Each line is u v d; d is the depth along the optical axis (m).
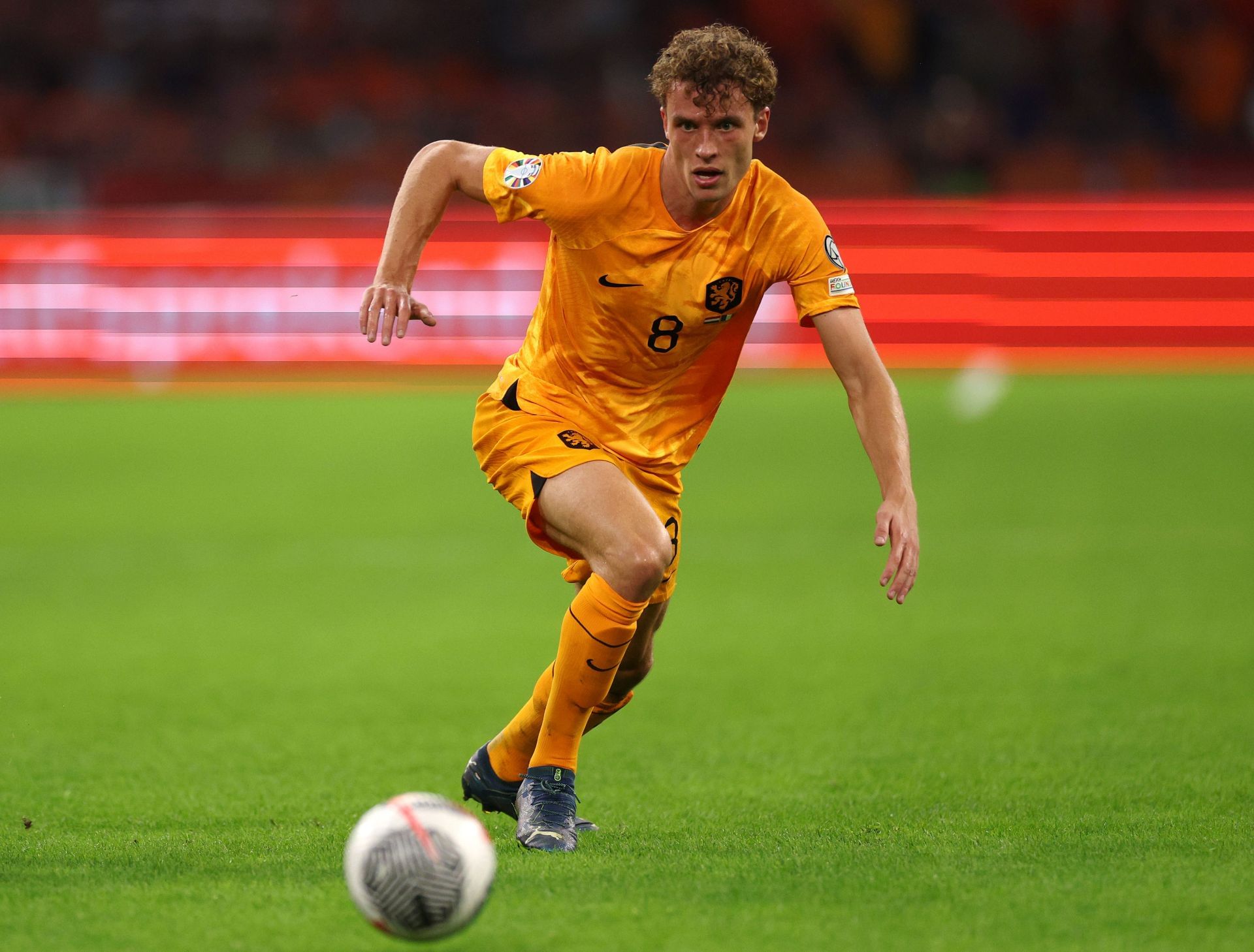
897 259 62.38
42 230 58.09
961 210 62.41
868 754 20.08
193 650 27.00
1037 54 89.38
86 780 18.78
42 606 30.56
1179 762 19.22
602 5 88.38
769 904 12.38
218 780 18.89
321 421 54.22
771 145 83.06
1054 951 11.33
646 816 16.81
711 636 28.02
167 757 20.16
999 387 60.34
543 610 30.52
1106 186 83.12
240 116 81.12
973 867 13.59
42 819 16.64
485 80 86.62
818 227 14.94
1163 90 91.50
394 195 77.38
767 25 86.94
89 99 80.62
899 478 14.39
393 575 33.66
